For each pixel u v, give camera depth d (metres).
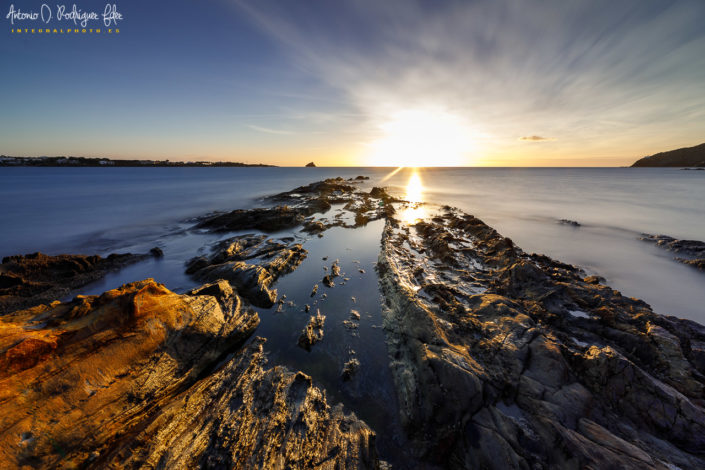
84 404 8.80
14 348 8.53
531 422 9.23
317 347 14.54
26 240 32.56
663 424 8.80
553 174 165.00
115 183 98.19
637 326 13.12
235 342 14.66
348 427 9.88
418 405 10.35
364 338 15.23
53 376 8.85
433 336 12.72
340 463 8.54
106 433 8.63
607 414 9.33
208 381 11.07
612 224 38.62
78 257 23.31
